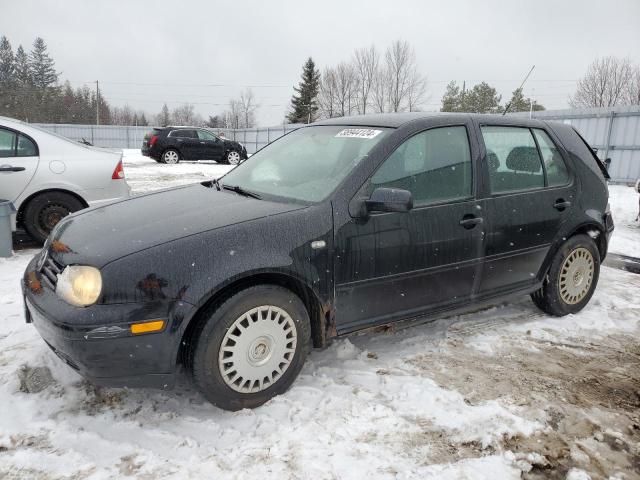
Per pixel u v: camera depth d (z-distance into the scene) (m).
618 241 7.12
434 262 3.26
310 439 2.48
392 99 47.78
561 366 3.35
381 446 2.46
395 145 3.16
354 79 48.41
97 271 2.41
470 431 2.59
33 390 2.86
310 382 3.03
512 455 2.41
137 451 2.37
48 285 2.62
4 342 3.42
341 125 3.66
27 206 5.75
